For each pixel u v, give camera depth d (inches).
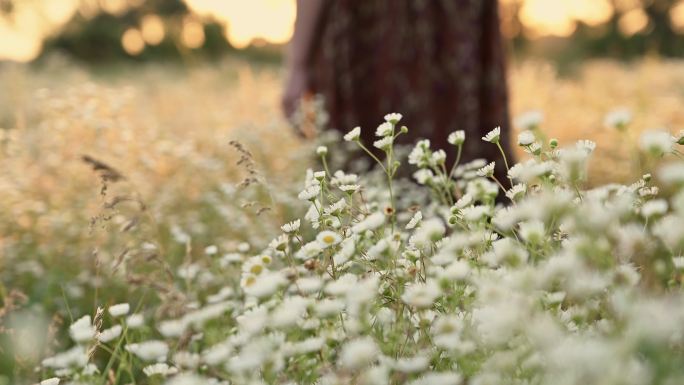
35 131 162.6
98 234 122.0
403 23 131.6
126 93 167.9
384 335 57.2
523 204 53.1
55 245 124.2
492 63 132.7
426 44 131.3
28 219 134.1
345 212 72.1
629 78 344.5
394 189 113.0
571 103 289.3
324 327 54.6
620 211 50.1
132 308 97.7
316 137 137.4
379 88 133.5
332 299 60.6
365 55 133.8
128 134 157.0
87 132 151.5
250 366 48.4
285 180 144.6
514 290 46.8
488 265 56.4
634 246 46.9
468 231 64.4
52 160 147.3
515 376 45.3
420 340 56.4
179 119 242.2
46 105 158.7
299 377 51.7
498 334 44.4
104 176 83.7
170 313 64.3
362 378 48.4
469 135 132.1
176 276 105.3
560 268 45.3
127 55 904.3
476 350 50.9
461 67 131.6
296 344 51.8
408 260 63.3
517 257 47.5
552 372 39.4
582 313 48.4
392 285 61.9
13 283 114.3
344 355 48.2
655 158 60.7
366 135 135.0
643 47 946.7
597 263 47.9
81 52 883.4
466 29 131.4
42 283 112.4
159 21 933.8
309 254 64.9
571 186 61.7
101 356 88.3
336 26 133.7
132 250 78.6
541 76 342.3
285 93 142.0
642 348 35.2
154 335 86.4
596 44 956.0
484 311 48.2
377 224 62.6
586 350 32.7
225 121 234.2
